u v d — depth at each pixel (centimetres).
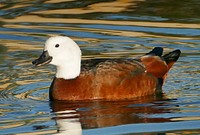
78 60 1538
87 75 1530
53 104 1490
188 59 1764
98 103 1501
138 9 2197
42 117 1410
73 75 1533
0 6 2264
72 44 1541
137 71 1562
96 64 1556
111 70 1539
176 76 1653
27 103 1494
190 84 1599
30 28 2039
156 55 1620
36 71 1712
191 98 1509
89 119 1395
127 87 1538
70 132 1316
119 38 1930
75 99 1515
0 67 1738
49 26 2055
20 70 1717
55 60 1537
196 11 2150
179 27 2009
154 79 1581
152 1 2275
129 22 2069
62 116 1413
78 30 2009
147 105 1481
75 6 2252
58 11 2197
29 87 1598
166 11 2164
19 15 2166
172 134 1296
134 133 1306
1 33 2002
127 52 1822
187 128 1328
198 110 1433
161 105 1478
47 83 1627
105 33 1977
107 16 2131
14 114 1423
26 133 1310
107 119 1391
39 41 1934
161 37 1928
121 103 1502
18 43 1925
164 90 1575
